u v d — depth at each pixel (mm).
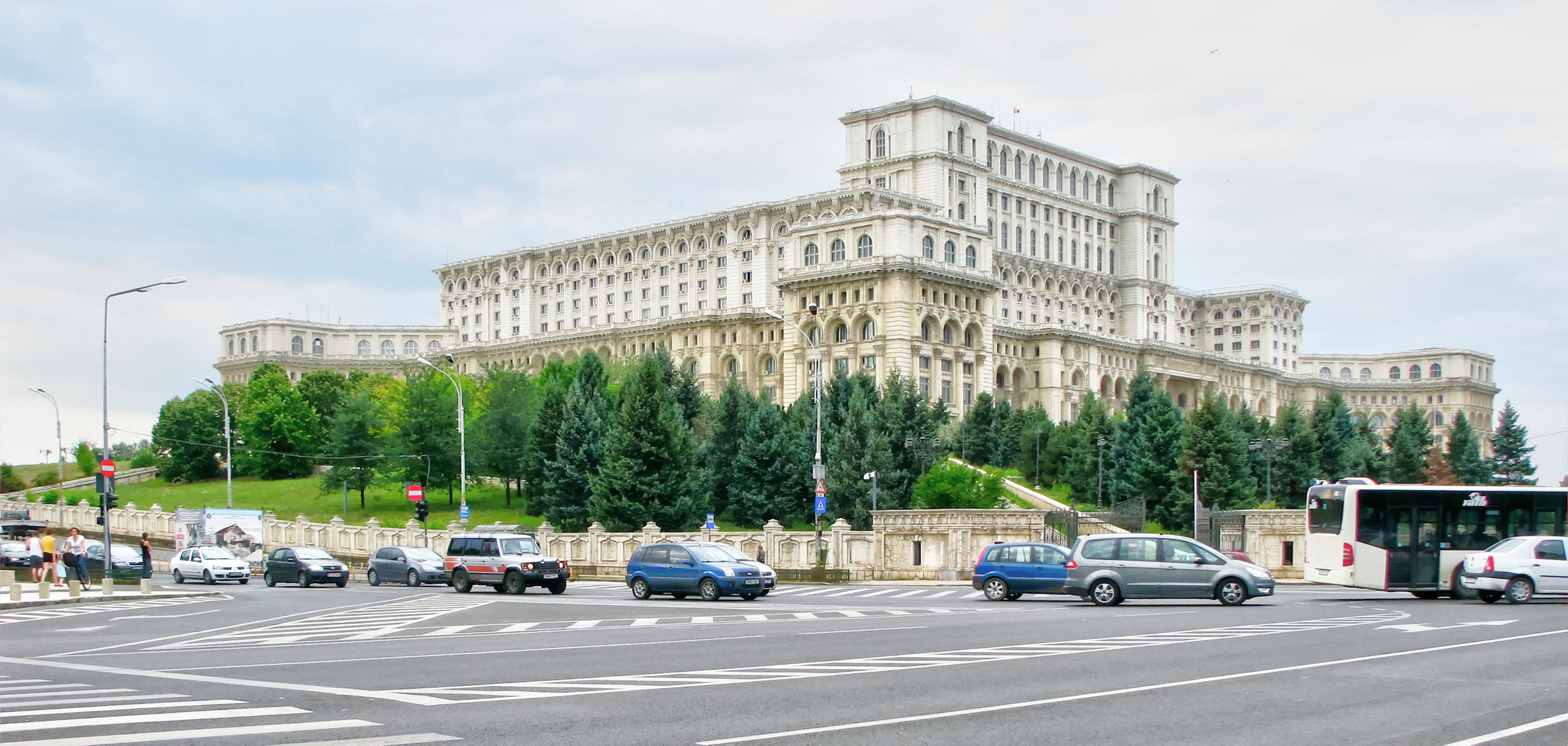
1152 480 99625
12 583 40938
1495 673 19938
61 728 14625
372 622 33656
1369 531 41750
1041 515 59969
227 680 19562
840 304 149250
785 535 64375
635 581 44938
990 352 158125
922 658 22188
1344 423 142375
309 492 126125
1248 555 61938
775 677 19516
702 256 178625
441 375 121375
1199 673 19859
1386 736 14570
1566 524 41469
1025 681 18969
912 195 175750
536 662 22250
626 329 179375
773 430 92688
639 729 14789
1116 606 38000
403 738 14102
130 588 55219
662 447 84438
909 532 60594
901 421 93375
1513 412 140375
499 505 110562
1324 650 23344
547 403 97875
